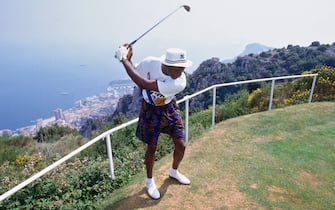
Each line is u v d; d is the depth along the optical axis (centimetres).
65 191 406
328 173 430
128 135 687
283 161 458
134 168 482
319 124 641
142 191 365
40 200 383
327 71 957
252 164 441
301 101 898
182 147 342
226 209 329
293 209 337
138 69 306
